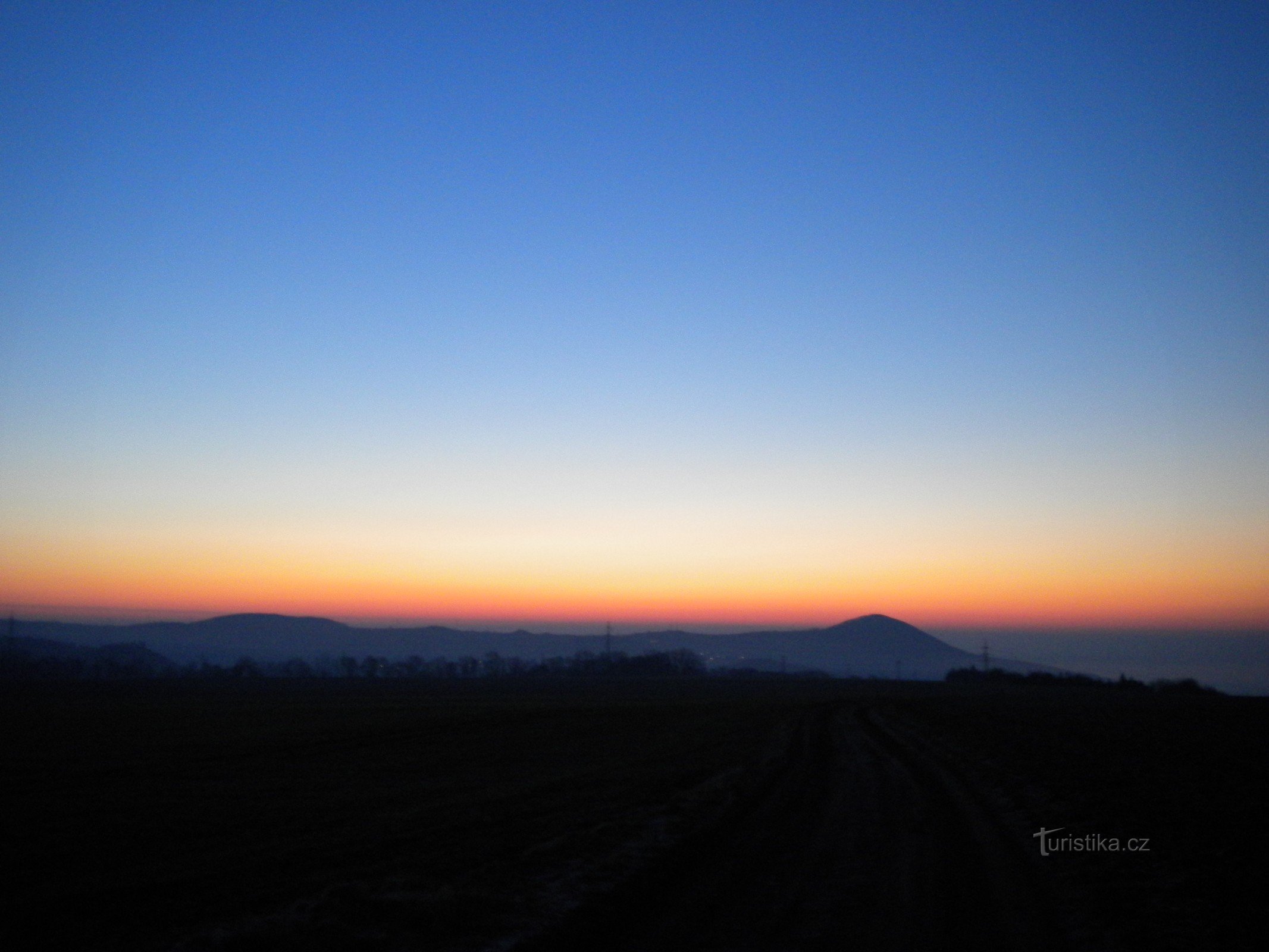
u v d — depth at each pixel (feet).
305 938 35.86
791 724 213.46
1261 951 36.94
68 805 85.61
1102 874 50.85
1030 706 306.55
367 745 158.61
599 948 37.37
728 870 52.42
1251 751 132.98
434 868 53.42
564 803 83.87
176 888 50.01
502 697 401.90
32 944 39.01
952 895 46.55
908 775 106.32
